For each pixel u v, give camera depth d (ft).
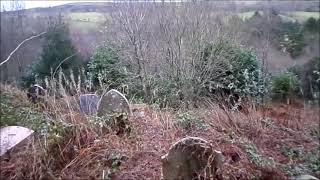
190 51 24.61
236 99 24.77
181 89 23.65
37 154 11.55
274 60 34.86
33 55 37.58
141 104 19.77
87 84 20.90
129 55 26.84
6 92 19.66
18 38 38.34
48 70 32.14
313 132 18.39
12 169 11.39
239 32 31.50
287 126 18.76
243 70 26.09
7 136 12.71
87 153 12.25
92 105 16.98
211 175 10.59
